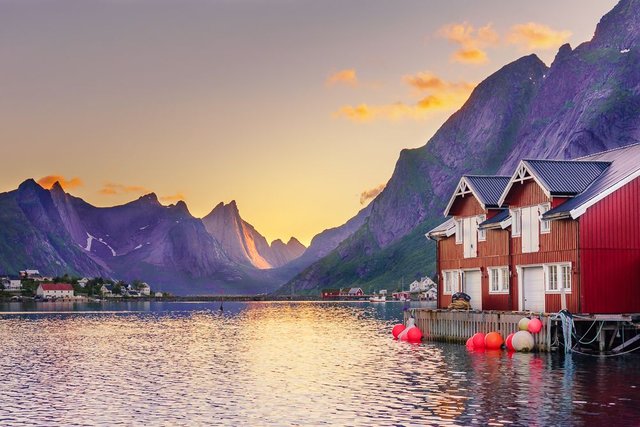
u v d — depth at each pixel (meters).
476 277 81.56
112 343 99.44
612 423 38.66
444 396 46.91
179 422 41.41
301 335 112.94
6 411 45.06
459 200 84.75
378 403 45.34
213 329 136.62
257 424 40.53
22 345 96.44
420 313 85.81
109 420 42.19
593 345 65.12
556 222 67.88
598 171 70.62
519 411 41.78
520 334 66.25
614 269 65.12
